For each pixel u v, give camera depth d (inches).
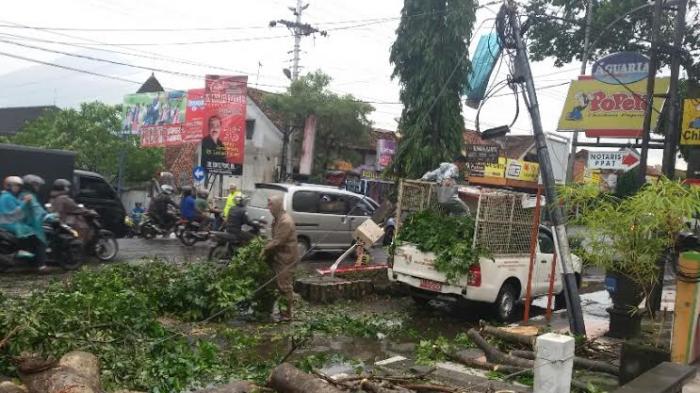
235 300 324.2
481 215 364.8
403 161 652.7
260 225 514.3
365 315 373.4
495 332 282.2
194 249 615.5
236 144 995.9
